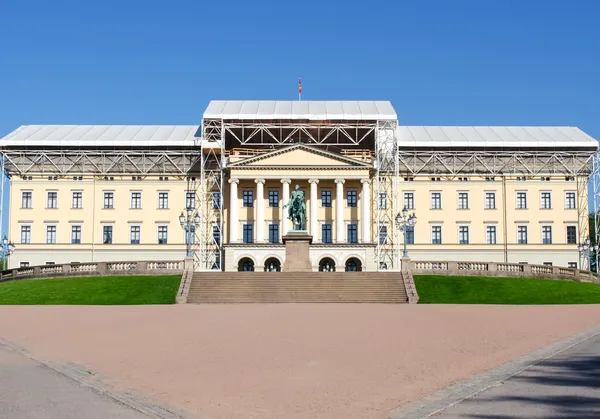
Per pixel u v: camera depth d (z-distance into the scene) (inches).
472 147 4894.2
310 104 4995.1
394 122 4734.3
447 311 2190.0
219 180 4832.7
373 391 886.4
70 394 876.6
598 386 883.4
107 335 1533.0
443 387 906.1
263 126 4692.4
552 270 3398.1
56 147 4837.6
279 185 4736.7
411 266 3319.4
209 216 4805.6
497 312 2155.5
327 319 1846.7
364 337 1438.2
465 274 3284.9
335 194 4726.9
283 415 761.0
